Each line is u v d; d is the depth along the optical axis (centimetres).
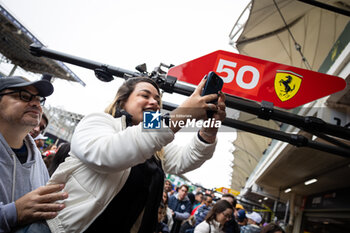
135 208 91
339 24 823
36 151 135
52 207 82
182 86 180
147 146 72
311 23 909
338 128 173
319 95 170
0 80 115
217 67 181
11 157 115
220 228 264
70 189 86
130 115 99
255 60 180
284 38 1060
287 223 1788
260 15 879
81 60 198
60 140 2230
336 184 1132
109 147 74
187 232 359
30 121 117
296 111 583
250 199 3281
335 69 407
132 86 106
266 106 173
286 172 1239
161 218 310
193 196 546
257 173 1659
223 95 81
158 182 93
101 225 87
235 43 1120
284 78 176
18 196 115
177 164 120
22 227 84
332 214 1195
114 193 85
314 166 984
